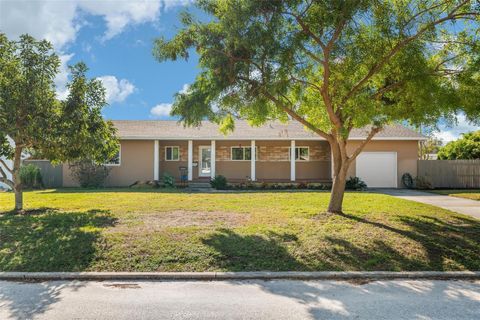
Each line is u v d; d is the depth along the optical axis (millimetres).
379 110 7480
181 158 21094
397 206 10797
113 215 8922
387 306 4195
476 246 6574
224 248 6219
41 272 5340
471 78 7602
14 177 9805
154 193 14578
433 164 19750
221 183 17750
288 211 9609
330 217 8695
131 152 19906
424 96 7383
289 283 5055
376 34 7727
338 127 8297
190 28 7797
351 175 19766
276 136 19641
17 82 8578
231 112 9336
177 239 6625
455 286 4949
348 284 5020
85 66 9352
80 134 9211
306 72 8281
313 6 7156
